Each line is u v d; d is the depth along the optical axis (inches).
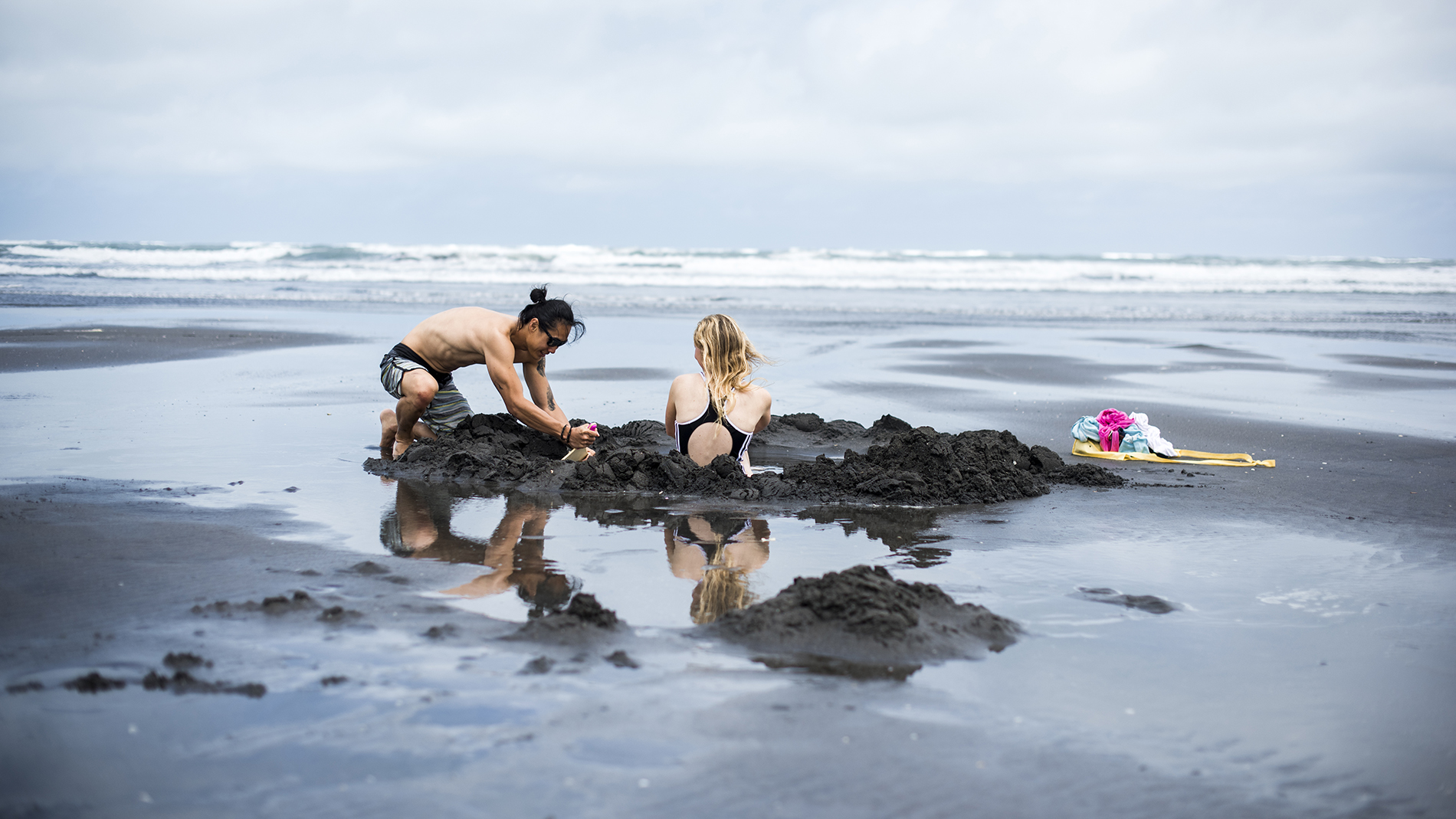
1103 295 1161.4
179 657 110.5
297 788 83.5
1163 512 209.0
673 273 1401.3
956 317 820.6
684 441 238.7
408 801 81.6
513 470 230.8
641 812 80.5
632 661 114.4
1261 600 146.1
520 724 96.4
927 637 122.8
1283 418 352.8
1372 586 154.2
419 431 265.4
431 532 179.2
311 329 625.3
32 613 126.5
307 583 143.6
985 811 82.7
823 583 130.6
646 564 159.9
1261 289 1290.6
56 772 85.4
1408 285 1347.2
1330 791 88.9
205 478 221.0
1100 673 115.6
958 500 217.2
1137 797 86.4
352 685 105.1
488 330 253.6
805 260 1481.3
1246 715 104.7
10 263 1263.5
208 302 831.7
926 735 96.9
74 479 213.5
